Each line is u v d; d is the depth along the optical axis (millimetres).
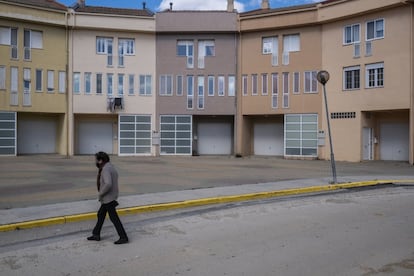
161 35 35750
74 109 34469
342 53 30906
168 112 35688
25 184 16172
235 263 6898
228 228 9547
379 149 30859
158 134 35188
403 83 27312
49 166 24219
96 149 36531
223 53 35375
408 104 27047
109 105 34969
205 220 10469
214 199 12938
